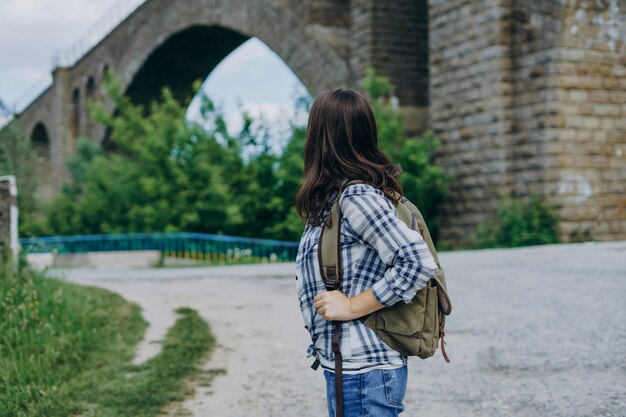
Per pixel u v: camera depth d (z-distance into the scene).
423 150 20.28
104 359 6.32
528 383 5.08
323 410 4.82
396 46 23.92
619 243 13.82
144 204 25.66
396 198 2.26
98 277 14.63
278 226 22.98
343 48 25.20
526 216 17.84
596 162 18.12
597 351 5.69
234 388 5.43
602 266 9.90
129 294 10.90
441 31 20.80
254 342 7.04
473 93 19.66
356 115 2.28
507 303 7.92
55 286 8.92
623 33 18.41
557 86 17.81
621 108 18.42
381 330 2.17
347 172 2.24
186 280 12.86
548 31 17.97
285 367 6.01
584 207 17.88
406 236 2.10
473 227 19.61
